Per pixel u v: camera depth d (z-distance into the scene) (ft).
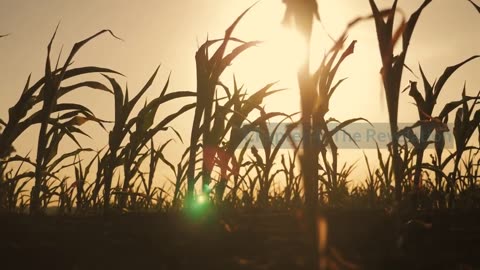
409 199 7.75
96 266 4.75
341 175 10.87
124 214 7.47
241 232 5.81
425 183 10.60
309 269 4.41
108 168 9.15
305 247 5.07
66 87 9.59
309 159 4.48
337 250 5.16
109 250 5.20
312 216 4.20
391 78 6.77
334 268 4.24
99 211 9.23
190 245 5.31
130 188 10.39
